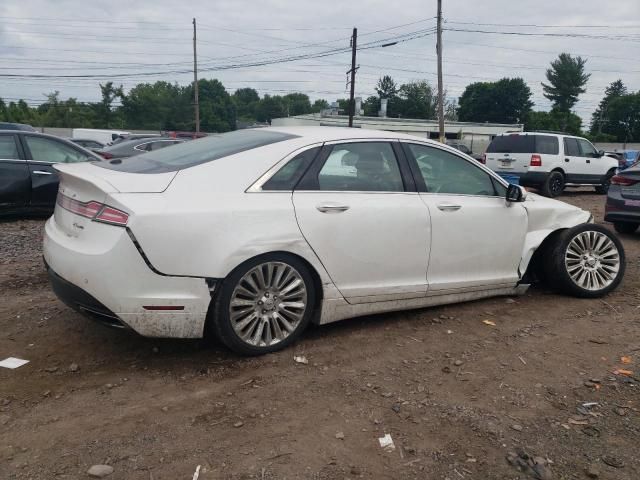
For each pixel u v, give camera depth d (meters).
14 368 3.57
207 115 89.75
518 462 2.73
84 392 3.29
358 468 2.65
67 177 3.65
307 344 4.04
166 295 3.37
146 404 3.17
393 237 4.17
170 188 3.48
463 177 4.70
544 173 15.52
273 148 3.89
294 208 3.75
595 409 3.24
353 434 2.92
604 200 15.42
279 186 3.78
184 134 33.59
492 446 2.86
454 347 4.06
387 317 4.62
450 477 2.61
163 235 3.31
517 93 98.88
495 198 4.83
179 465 2.63
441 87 31.47
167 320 3.41
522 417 3.14
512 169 15.88
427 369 3.70
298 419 3.05
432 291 4.47
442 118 31.72
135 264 3.28
